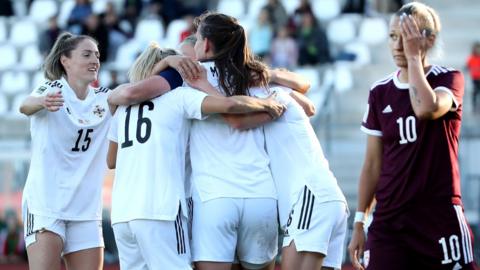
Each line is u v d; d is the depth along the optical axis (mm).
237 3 66062
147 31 63125
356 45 60750
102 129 23219
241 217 20391
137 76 21469
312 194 20469
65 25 65625
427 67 20234
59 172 22797
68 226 23094
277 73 21812
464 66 58469
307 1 59906
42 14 69500
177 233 20312
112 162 21766
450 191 19953
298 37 58531
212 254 20297
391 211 20172
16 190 46219
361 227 21312
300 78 22047
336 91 56312
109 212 43594
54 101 21656
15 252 45969
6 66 64250
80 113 22906
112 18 62031
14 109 60156
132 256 20891
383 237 20297
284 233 20844
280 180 20781
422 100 19250
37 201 22656
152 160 20359
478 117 51688
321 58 57812
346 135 53406
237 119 20344
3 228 46031
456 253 19891
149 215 20188
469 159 49031
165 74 20688
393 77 20453
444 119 19953
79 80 22984
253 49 57969
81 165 23062
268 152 20859
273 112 20484
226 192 20312
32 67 62625
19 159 46531
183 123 20672
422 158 19922
